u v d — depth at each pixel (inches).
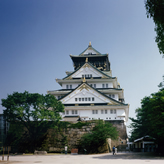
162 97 1600.6
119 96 3636.8
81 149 2220.7
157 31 891.4
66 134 2374.5
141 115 2539.4
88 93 3152.1
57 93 3398.1
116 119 3002.0
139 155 1747.0
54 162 1353.3
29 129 2314.2
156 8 823.7
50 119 2287.2
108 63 4451.3
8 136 2407.7
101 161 1343.5
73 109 3093.0
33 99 2225.6
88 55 4008.4
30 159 1603.1
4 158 1713.8
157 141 1793.8
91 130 2284.7
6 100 2181.3
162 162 1232.8
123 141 2711.6
